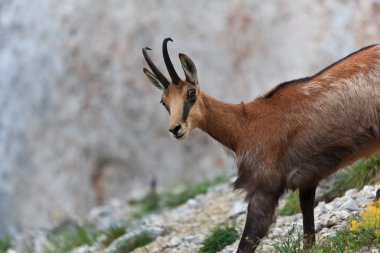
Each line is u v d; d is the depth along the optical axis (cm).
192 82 2153
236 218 2864
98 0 4994
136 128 4794
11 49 5109
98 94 4862
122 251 2986
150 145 4778
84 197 4806
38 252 3800
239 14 4816
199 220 3047
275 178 2047
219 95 4759
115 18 4944
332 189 2694
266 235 2252
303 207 2109
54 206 4844
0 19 5206
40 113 4950
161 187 4703
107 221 3938
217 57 4800
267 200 2038
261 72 4725
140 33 4884
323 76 2055
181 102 2139
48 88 4950
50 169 4878
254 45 4769
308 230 2103
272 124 2073
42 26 5056
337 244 1989
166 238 2934
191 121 2136
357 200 2408
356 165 2667
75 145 4853
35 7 5119
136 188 4750
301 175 2025
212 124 2162
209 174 4644
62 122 4891
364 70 1991
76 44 4941
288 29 4744
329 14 4716
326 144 2000
